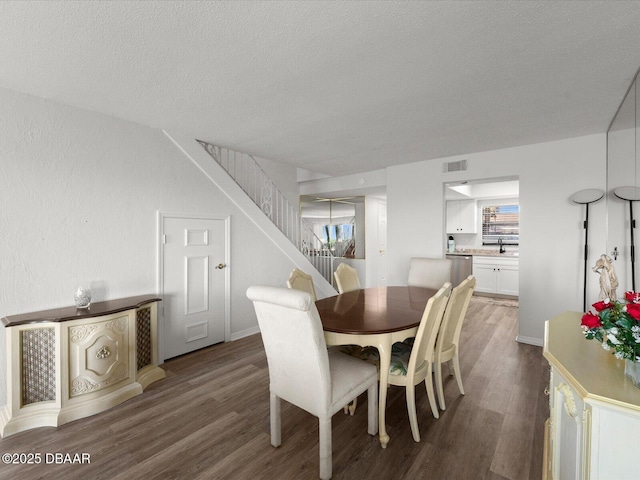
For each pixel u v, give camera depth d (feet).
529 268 11.78
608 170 10.00
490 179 12.98
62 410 6.91
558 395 4.14
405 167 14.92
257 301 5.57
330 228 23.53
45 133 7.72
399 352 7.06
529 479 5.22
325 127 9.94
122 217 9.20
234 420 7.01
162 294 10.18
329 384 5.21
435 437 6.36
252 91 7.41
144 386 8.48
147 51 5.75
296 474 5.38
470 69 6.42
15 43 5.46
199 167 11.21
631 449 2.94
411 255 14.70
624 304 3.49
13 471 5.48
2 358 7.06
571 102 8.02
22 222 7.36
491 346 11.47
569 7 4.63
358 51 5.78
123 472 5.45
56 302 7.88
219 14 4.75
